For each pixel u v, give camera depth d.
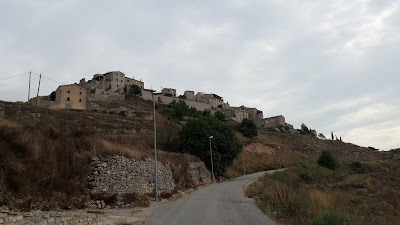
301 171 64.12
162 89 144.12
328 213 12.33
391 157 120.19
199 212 15.57
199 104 136.62
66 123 49.81
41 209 13.26
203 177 43.78
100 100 94.56
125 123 63.81
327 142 143.62
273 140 118.44
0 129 14.89
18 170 13.93
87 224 11.23
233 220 12.75
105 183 18.47
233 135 57.22
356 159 116.94
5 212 8.77
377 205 35.12
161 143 48.62
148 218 13.84
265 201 19.64
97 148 19.95
